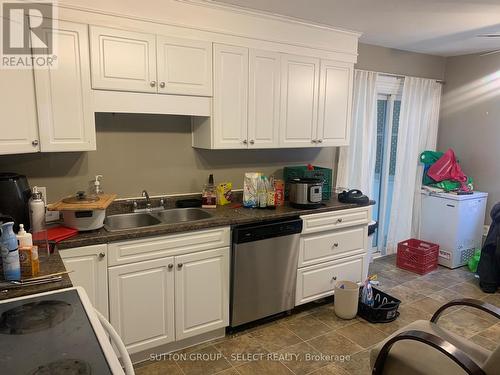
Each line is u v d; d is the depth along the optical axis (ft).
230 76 9.12
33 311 4.24
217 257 8.49
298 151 11.93
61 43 7.06
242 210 9.48
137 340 7.72
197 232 8.13
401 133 14.05
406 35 11.51
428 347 6.04
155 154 9.50
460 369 5.48
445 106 15.44
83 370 3.16
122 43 7.65
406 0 8.40
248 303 9.03
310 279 10.11
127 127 9.04
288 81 10.05
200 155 10.15
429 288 12.05
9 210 6.78
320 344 8.77
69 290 4.82
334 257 10.53
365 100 12.75
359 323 9.74
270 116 9.90
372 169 13.55
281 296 9.55
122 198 9.20
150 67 8.02
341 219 10.40
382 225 14.80
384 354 5.88
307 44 10.20
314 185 9.84
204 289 8.41
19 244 5.14
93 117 7.57
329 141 11.14
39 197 6.89
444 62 15.17
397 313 10.18
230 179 10.75
